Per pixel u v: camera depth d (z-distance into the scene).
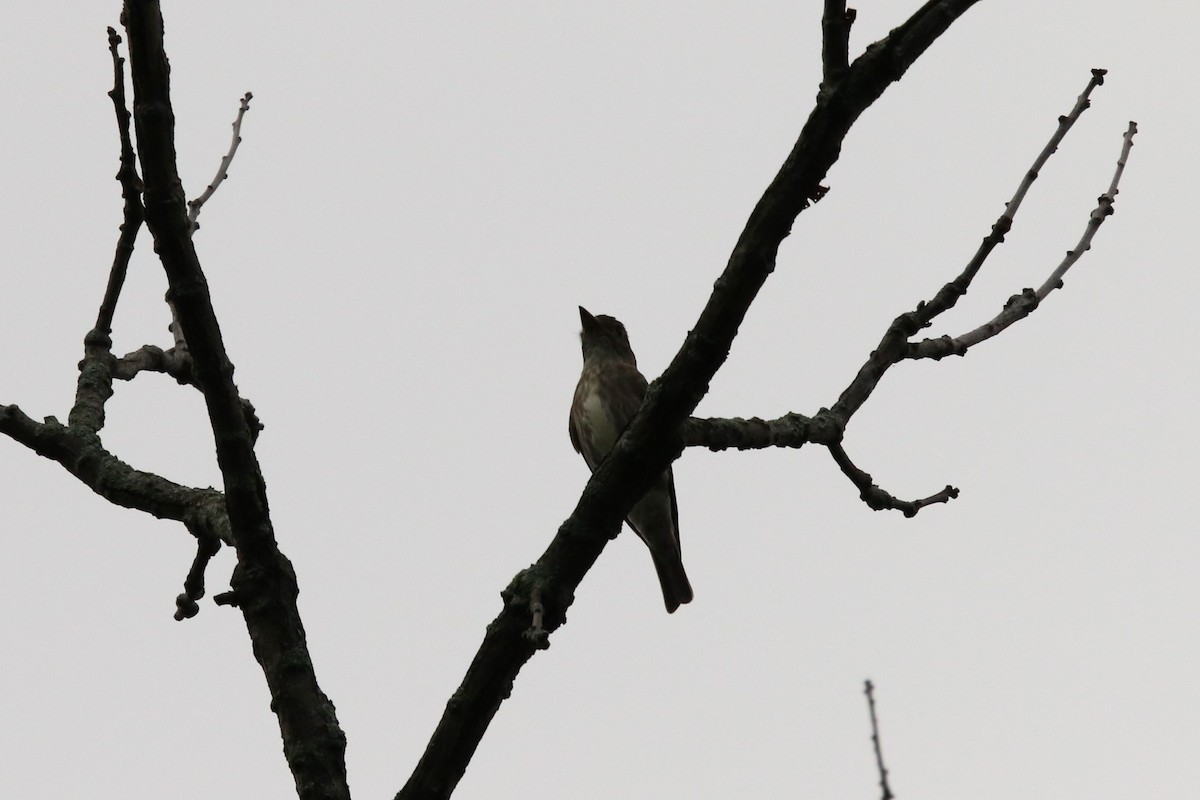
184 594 9.28
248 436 7.55
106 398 9.95
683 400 7.65
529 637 6.91
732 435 8.69
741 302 7.47
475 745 7.70
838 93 7.17
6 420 9.28
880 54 7.13
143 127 6.91
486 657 7.70
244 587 7.61
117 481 9.09
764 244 7.39
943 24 7.16
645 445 7.74
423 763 7.68
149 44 6.82
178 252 7.14
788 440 9.06
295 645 7.60
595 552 7.82
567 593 7.77
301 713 7.44
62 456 9.30
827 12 7.10
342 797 7.32
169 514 8.89
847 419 9.47
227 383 7.41
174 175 7.04
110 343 10.35
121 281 10.30
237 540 7.62
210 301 7.30
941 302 9.91
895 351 9.85
